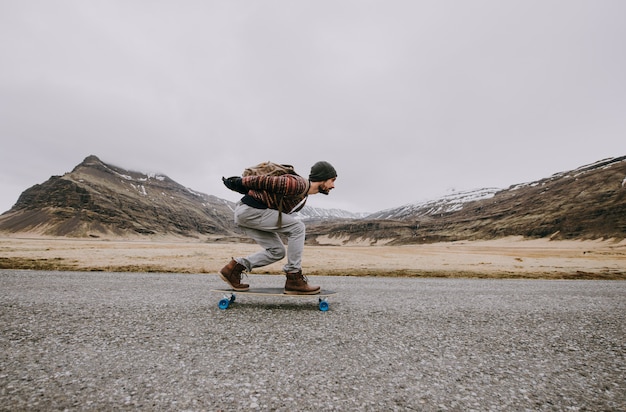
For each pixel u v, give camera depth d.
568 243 145.62
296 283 4.33
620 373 2.41
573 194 198.75
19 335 2.95
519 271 18.55
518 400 1.92
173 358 2.46
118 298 5.27
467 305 5.53
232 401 1.80
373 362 2.51
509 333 3.56
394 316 4.29
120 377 2.08
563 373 2.39
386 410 1.75
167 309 4.32
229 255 28.23
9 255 22.08
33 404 1.67
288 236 4.31
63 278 9.05
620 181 188.62
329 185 4.33
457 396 1.95
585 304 6.07
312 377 2.18
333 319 3.96
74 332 3.10
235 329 3.34
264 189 4.00
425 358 2.65
